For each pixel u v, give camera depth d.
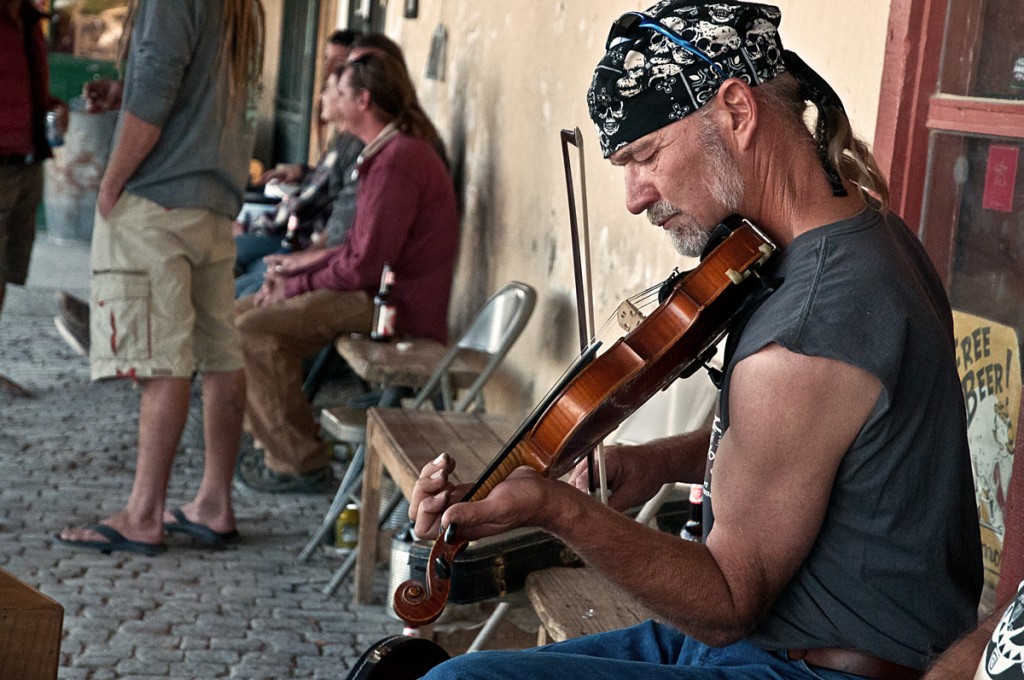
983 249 2.68
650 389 1.87
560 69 4.80
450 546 1.75
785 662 1.84
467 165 6.03
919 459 1.74
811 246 1.77
